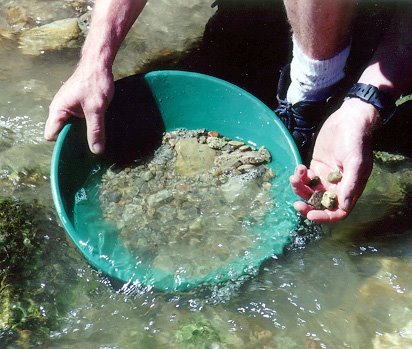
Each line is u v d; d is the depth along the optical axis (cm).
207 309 96
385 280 101
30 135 126
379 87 108
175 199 111
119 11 116
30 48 146
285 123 121
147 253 101
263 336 94
